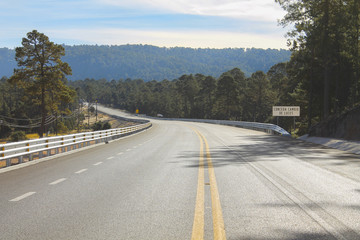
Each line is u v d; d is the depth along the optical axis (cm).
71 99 6259
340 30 3947
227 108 13475
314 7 3772
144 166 1323
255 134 3806
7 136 10875
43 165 1396
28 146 1448
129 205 705
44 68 5906
